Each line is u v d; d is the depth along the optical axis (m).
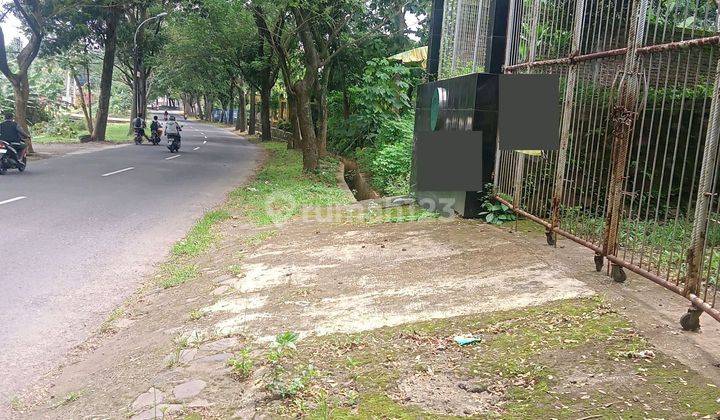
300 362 3.54
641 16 4.17
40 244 7.51
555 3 6.50
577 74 5.48
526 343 3.46
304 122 16.25
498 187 7.36
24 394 3.87
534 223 6.98
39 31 17.95
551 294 4.29
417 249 6.26
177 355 3.95
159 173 15.82
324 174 15.60
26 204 10.02
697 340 3.32
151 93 55.88
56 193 11.34
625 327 3.52
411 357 3.46
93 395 3.66
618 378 2.93
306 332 4.09
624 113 4.34
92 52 35.16
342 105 24.89
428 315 4.16
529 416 2.69
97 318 5.25
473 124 7.31
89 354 4.52
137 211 10.02
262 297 5.17
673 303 3.98
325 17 15.53
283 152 25.44
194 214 10.14
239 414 2.99
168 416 3.08
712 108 3.38
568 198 5.80
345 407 2.93
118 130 38.62
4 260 6.73
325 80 20.69
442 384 3.10
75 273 6.47
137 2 24.47
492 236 6.46
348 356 3.56
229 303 5.09
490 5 7.37
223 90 48.06
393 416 2.80
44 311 5.34
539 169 6.71
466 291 4.62
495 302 4.26
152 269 6.81
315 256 6.49
